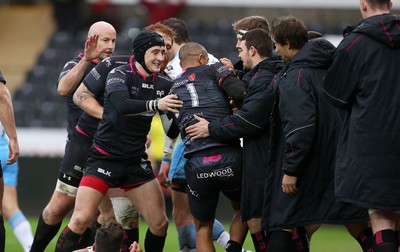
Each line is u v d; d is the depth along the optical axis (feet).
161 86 85.76
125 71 84.12
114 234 74.38
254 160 80.59
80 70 89.61
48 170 178.70
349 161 71.67
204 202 83.10
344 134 73.26
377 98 71.00
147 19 277.64
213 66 84.79
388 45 71.15
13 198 114.52
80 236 84.02
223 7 279.49
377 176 70.54
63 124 214.28
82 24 280.31
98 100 88.33
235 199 84.84
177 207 95.40
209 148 81.87
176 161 93.86
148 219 86.84
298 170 74.54
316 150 76.13
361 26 72.13
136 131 84.28
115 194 90.43
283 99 75.72
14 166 114.83
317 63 76.38
